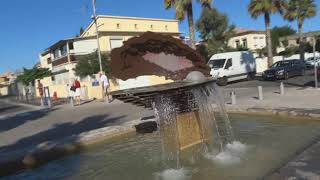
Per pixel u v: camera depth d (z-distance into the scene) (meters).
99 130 11.23
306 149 6.73
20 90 58.34
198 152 8.30
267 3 36.41
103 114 17.30
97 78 34.75
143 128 11.55
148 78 24.12
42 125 15.88
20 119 19.36
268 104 14.05
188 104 8.55
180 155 8.23
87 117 16.92
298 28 47.28
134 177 7.24
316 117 10.50
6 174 8.37
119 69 7.68
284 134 9.29
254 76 34.03
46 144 9.89
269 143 8.56
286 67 30.34
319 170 5.49
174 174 7.13
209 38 47.19
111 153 9.31
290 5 46.38
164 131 8.16
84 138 10.33
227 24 47.34
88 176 7.60
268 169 6.71
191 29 29.62
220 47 45.62
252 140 9.05
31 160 8.81
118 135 11.09
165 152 8.29
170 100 7.98
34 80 49.88
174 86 7.36
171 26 53.53
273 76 30.11
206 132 9.04
